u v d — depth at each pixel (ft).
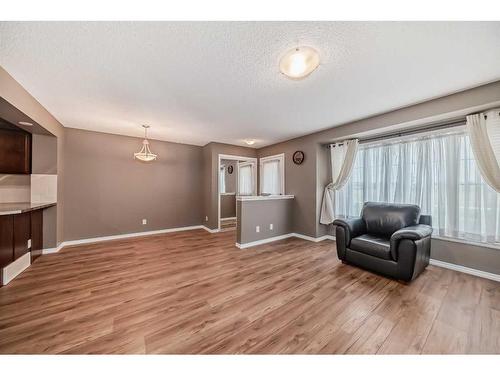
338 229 9.42
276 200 13.71
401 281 7.63
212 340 4.73
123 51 5.28
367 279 7.83
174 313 5.74
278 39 4.89
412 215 8.80
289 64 5.33
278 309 5.94
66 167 12.10
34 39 4.77
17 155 9.54
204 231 16.25
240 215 12.03
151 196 15.21
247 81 6.83
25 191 10.23
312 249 11.59
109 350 4.41
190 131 13.10
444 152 9.00
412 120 8.79
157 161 15.46
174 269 8.79
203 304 6.19
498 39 4.83
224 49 5.25
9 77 6.23
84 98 8.07
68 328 5.09
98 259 9.91
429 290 6.97
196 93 7.70
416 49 5.23
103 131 13.07
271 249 11.59
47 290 6.97
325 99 8.24
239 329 5.11
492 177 7.41
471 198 8.31
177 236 14.57
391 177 10.68
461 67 6.01
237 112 9.64
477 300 6.34
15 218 8.03
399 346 4.55
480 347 4.50
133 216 14.46
